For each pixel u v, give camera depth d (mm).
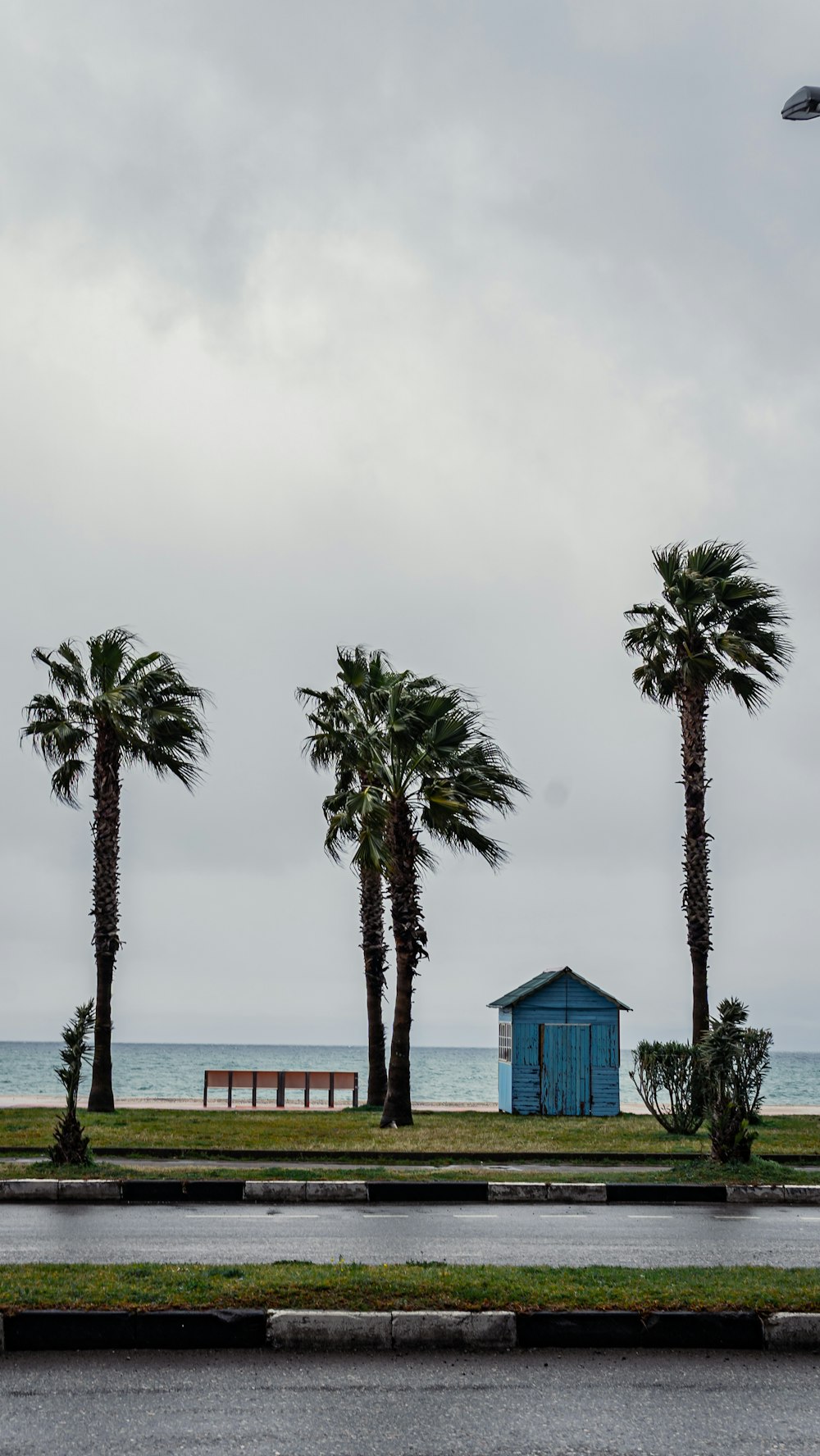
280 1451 6152
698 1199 15242
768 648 29469
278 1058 199500
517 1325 7957
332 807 28938
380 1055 30047
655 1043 22516
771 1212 14227
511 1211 13898
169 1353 7711
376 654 27094
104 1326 7820
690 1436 6441
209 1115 25281
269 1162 17797
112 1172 15266
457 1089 79125
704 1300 8289
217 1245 10898
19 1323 7789
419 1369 7461
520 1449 6234
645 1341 7984
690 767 28125
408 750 24781
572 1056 28234
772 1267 9539
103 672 29141
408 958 24297
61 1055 16234
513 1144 19938
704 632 29531
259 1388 7082
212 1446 6199
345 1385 7148
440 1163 18078
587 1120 25953
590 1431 6480
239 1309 7945
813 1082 106375
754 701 29250
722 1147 17156
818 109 14266
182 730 29141
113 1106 26609
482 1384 7211
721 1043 17562
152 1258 10141
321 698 30703
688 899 27625
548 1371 7465
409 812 25047
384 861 24641
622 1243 11484
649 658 29844
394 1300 8227
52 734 28297
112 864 27750
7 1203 14008
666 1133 22328
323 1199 14656
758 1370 7531
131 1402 6820
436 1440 6320
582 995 28531
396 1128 22578
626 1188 15117
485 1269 9305
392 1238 11562
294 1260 10062
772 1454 6207
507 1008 28625
